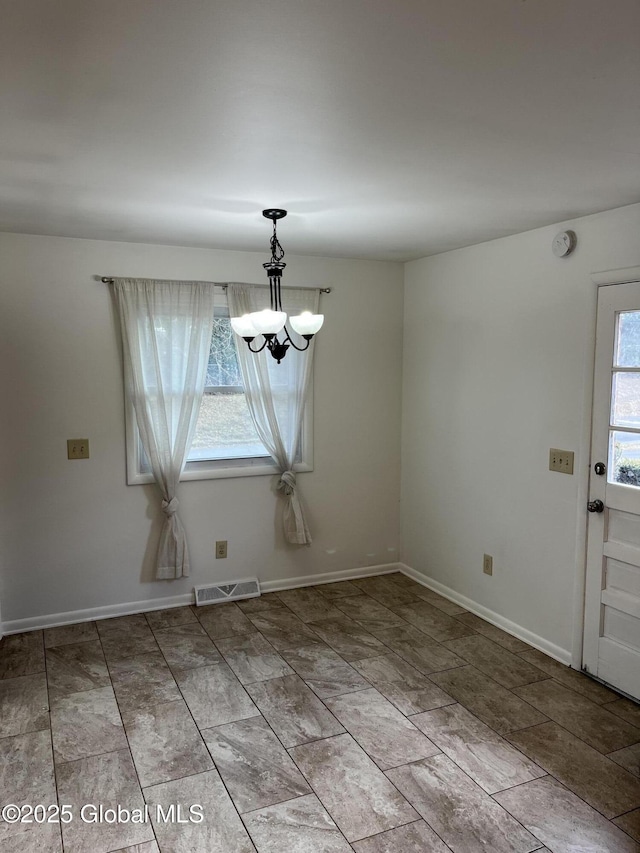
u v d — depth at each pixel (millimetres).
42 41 1327
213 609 4043
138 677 3148
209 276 3961
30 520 3676
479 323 3797
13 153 2076
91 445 3770
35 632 3689
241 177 2363
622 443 2930
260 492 4273
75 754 2520
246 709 2857
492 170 2277
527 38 1320
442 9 1198
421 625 3793
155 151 2055
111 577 3904
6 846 2043
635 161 2170
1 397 3551
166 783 2348
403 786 2336
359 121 1790
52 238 3568
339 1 1168
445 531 4234
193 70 1465
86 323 3689
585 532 3133
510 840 2072
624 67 1459
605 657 3066
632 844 2057
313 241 3691
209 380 4117
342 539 4582
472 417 3906
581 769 2432
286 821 2156
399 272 4543
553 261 3227
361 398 4523
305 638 3613
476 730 2695
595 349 3014
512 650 3461
